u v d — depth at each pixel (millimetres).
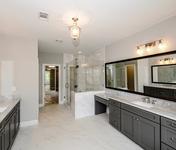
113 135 2932
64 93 6277
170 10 2061
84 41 3820
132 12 2102
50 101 6699
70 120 3914
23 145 2533
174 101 2285
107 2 1803
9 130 2193
